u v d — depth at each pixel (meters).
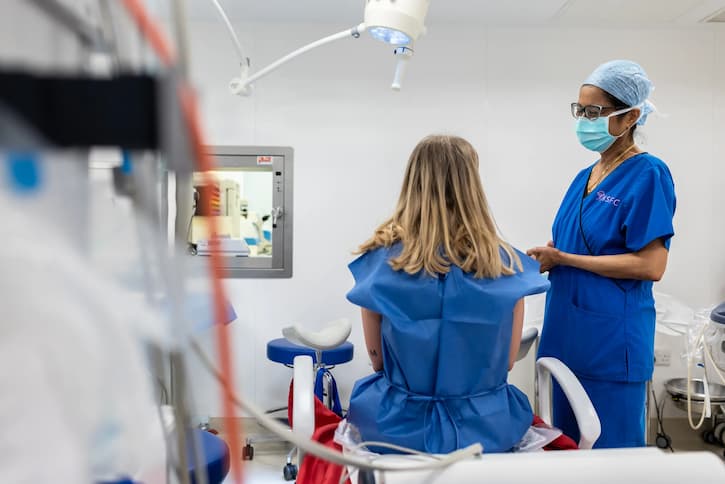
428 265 1.16
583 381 1.68
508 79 3.12
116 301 0.37
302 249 3.13
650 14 2.90
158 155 0.37
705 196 3.12
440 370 1.18
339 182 3.12
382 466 0.59
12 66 0.32
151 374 0.43
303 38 3.08
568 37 3.11
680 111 3.12
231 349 0.44
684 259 3.12
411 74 3.11
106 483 0.37
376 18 1.47
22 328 0.33
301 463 1.22
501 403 1.22
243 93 1.74
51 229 0.35
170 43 0.37
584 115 1.71
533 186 3.15
